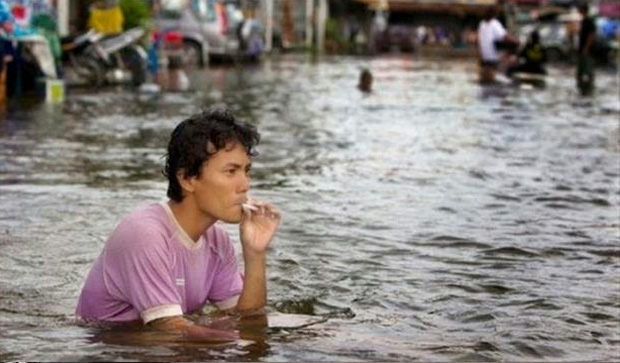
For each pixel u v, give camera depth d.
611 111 25.19
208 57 43.44
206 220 6.00
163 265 5.84
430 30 79.94
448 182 12.91
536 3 81.00
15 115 19.45
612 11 75.75
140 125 18.47
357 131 18.94
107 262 5.96
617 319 6.95
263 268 6.26
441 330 6.48
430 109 24.38
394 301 7.21
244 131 5.98
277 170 13.47
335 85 32.66
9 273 7.62
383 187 12.35
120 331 5.77
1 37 21.69
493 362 5.78
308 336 5.98
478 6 78.81
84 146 15.20
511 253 8.97
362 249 8.90
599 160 15.66
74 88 26.84
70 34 30.78
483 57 36.03
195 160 5.89
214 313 6.21
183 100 24.72
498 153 16.12
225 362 5.31
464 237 9.53
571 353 6.10
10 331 5.93
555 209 11.27
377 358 5.64
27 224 9.39
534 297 7.46
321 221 10.05
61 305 6.72
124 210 10.17
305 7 66.81
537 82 36.44
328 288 7.49
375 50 69.75
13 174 12.31
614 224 10.48
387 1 78.88
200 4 42.44
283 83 32.97
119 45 28.48
